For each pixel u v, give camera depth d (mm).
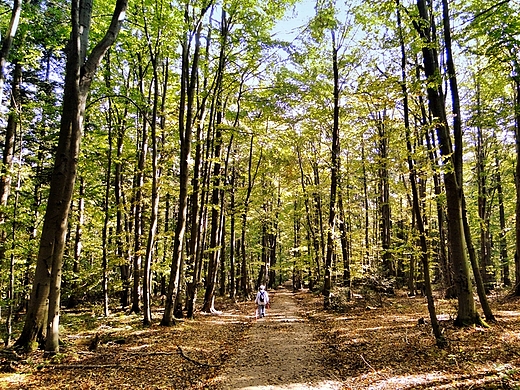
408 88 8648
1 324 14055
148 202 19938
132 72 18875
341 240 20062
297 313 17875
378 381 6652
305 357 8992
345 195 21281
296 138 22750
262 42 15578
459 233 9859
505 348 7465
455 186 9844
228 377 7488
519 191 16391
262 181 28688
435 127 9984
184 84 14148
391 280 22094
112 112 17578
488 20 9867
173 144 18344
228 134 19141
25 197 14125
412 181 8547
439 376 6430
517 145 16406
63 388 6500
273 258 39906
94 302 22812
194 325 13961
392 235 29234
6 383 6559
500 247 30141
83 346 9609
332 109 20016
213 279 18734
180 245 13758
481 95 17953
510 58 9820
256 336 12023
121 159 17906
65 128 8680
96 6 13242
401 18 9711
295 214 28562
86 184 20422
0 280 12828
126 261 15891
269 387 6812
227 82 17625
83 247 19375
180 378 7383
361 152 24922
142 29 13469
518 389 5125
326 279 18047
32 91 17609
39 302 8414
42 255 8453
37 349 8219
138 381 7059
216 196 19016
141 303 19594
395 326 11383
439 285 25906
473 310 9680
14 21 8016
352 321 13469
